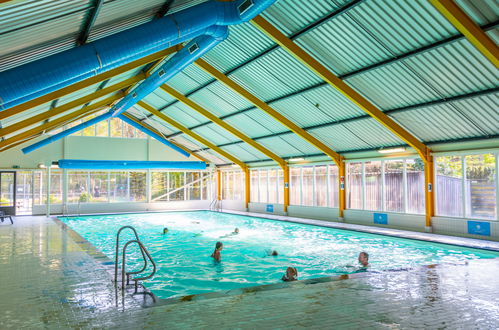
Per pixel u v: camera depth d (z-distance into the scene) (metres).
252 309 5.19
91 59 6.89
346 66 11.38
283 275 8.93
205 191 28.55
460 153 12.59
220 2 8.24
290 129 16.41
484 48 7.99
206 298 5.71
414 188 14.53
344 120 14.34
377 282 6.63
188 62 11.47
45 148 24.09
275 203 22.09
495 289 6.20
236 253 11.54
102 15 7.03
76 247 11.21
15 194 23.19
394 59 10.19
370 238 13.77
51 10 5.73
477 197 12.21
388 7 8.79
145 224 19.20
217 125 20.41
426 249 11.57
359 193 16.83
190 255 11.34
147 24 7.45
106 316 4.99
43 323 4.80
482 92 9.84
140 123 26.00
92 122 20.20
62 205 24.23
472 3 7.62
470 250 10.80
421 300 5.60
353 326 4.55
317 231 15.77
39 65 6.45
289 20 10.70
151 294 6.07
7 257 9.62
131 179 26.44
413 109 11.81
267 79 13.98
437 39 9.01
